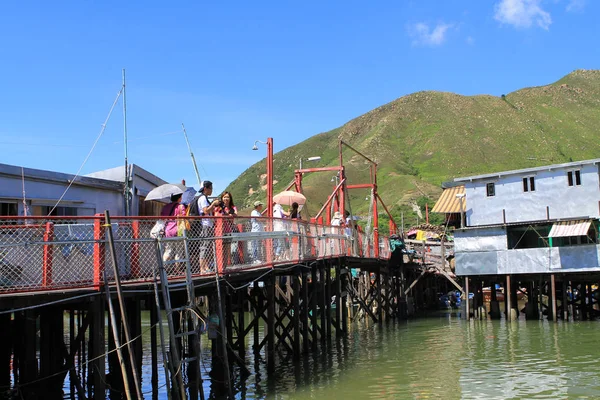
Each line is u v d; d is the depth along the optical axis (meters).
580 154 178.25
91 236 10.32
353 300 34.75
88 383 13.71
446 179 148.88
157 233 11.35
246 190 192.50
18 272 9.48
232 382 16.67
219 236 12.71
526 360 19.61
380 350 22.55
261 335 27.45
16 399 12.02
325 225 22.95
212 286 13.25
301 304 22.25
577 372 17.42
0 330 12.03
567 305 30.59
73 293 9.96
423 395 15.11
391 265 35.62
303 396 15.05
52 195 17.36
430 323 32.03
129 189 20.23
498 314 32.97
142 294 12.28
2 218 9.25
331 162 190.62
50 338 11.34
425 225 53.59
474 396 14.94
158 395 15.27
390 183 138.50
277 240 16.33
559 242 32.53
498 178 33.94
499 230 32.34
